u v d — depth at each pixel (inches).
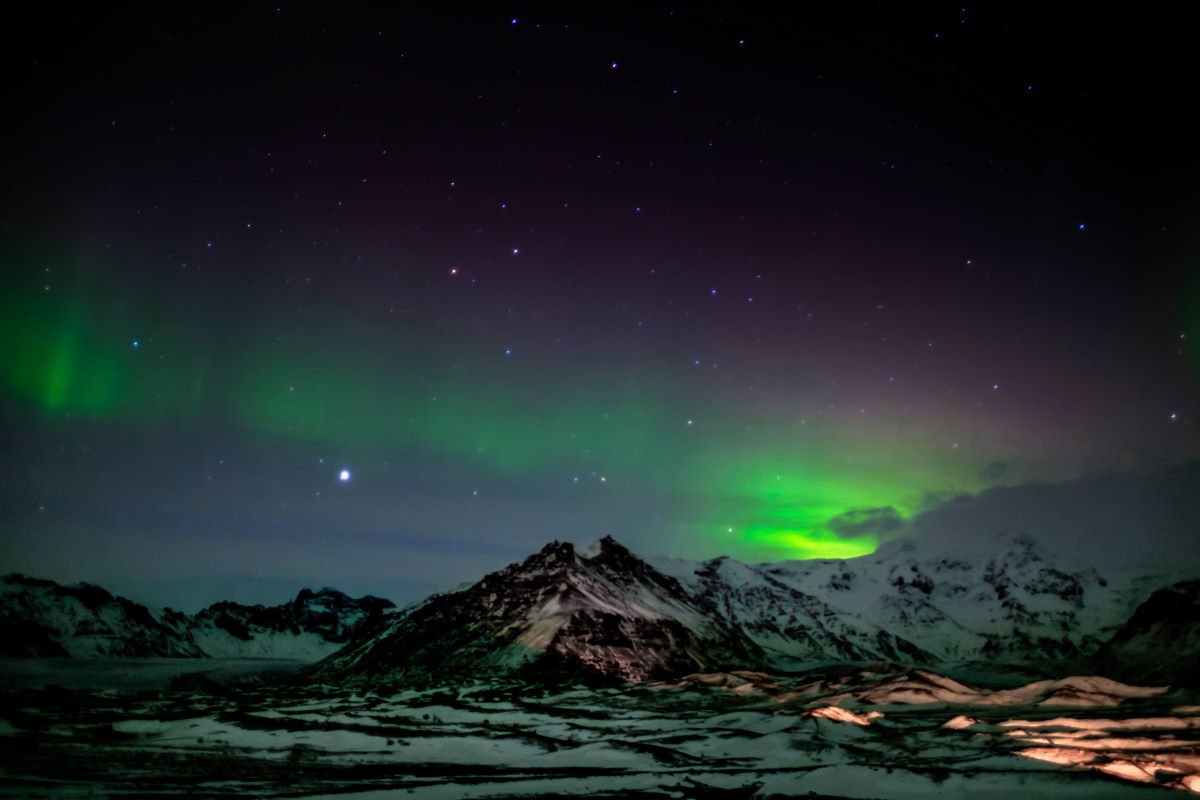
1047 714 5068.9
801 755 3804.1
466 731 4559.5
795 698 6461.6
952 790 2839.6
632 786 2950.3
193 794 2608.3
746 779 3142.2
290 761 3449.8
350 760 3567.9
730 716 5172.2
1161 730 4062.5
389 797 2645.2
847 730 4456.2
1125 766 3034.0
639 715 5502.0
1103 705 5664.4
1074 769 3080.7
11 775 2859.3
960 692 6254.9
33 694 6978.4
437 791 2770.7
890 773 3085.6
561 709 5920.3
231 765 3302.2
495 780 3056.1
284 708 5930.1
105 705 6038.4
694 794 2829.7
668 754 3767.2
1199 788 2746.1
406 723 4958.2
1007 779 2945.4
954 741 4052.7
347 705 6200.8
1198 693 5831.7
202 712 5428.2
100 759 3302.2
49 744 3668.8
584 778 3137.3
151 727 4384.8
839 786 2965.1
